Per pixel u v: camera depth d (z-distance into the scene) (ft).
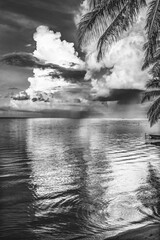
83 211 43.06
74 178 70.85
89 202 48.21
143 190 55.67
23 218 40.16
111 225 36.32
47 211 43.65
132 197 50.47
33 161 105.81
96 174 75.87
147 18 30.35
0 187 61.82
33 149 151.64
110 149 143.74
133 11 32.78
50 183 65.51
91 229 35.14
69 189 58.70
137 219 38.24
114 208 43.88
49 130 377.50
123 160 103.24
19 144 183.01
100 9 32.63
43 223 37.93
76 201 49.11
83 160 105.91
